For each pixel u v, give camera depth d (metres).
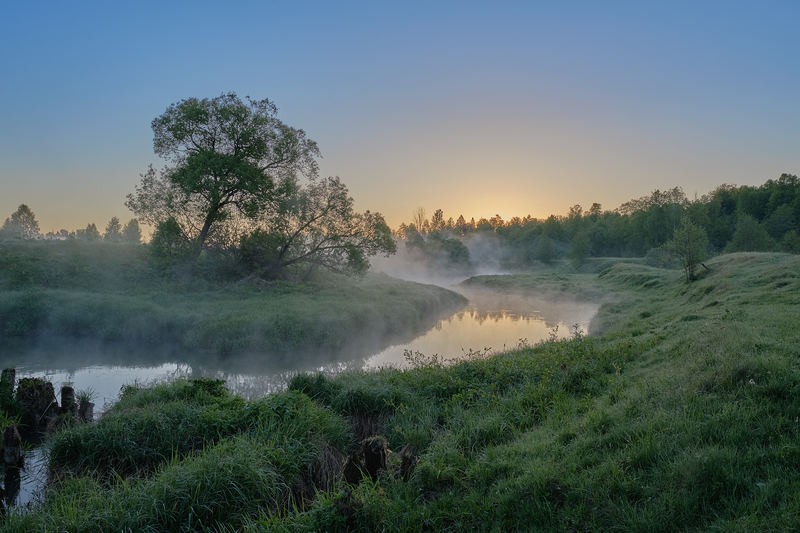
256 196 29.94
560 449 6.66
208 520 6.06
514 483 5.85
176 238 29.53
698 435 6.06
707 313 15.28
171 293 27.22
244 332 20.05
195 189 28.34
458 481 6.35
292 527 5.62
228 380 15.62
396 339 23.05
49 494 7.05
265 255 32.72
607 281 44.06
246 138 29.53
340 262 34.09
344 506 5.62
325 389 10.38
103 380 15.58
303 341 20.00
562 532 5.00
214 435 8.33
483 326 27.34
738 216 67.62
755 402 6.60
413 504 5.95
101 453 7.99
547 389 9.72
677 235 27.64
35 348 19.48
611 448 6.37
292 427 8.04
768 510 4.68
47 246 31.81
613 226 84.12
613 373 10.66
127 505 6.08
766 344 8.64
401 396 10.06
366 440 6.83
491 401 9.62
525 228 109.94
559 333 24.33
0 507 7.55
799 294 15.45
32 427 10.73
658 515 4.91
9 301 22.16
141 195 29.78
